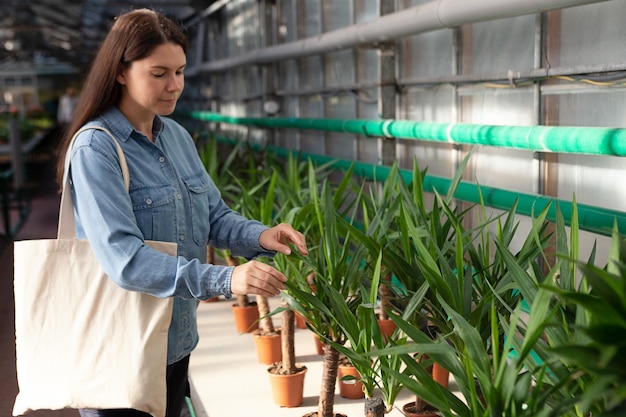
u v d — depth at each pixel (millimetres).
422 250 1922
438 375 2627
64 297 1614
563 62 2824
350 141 5148
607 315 1138
